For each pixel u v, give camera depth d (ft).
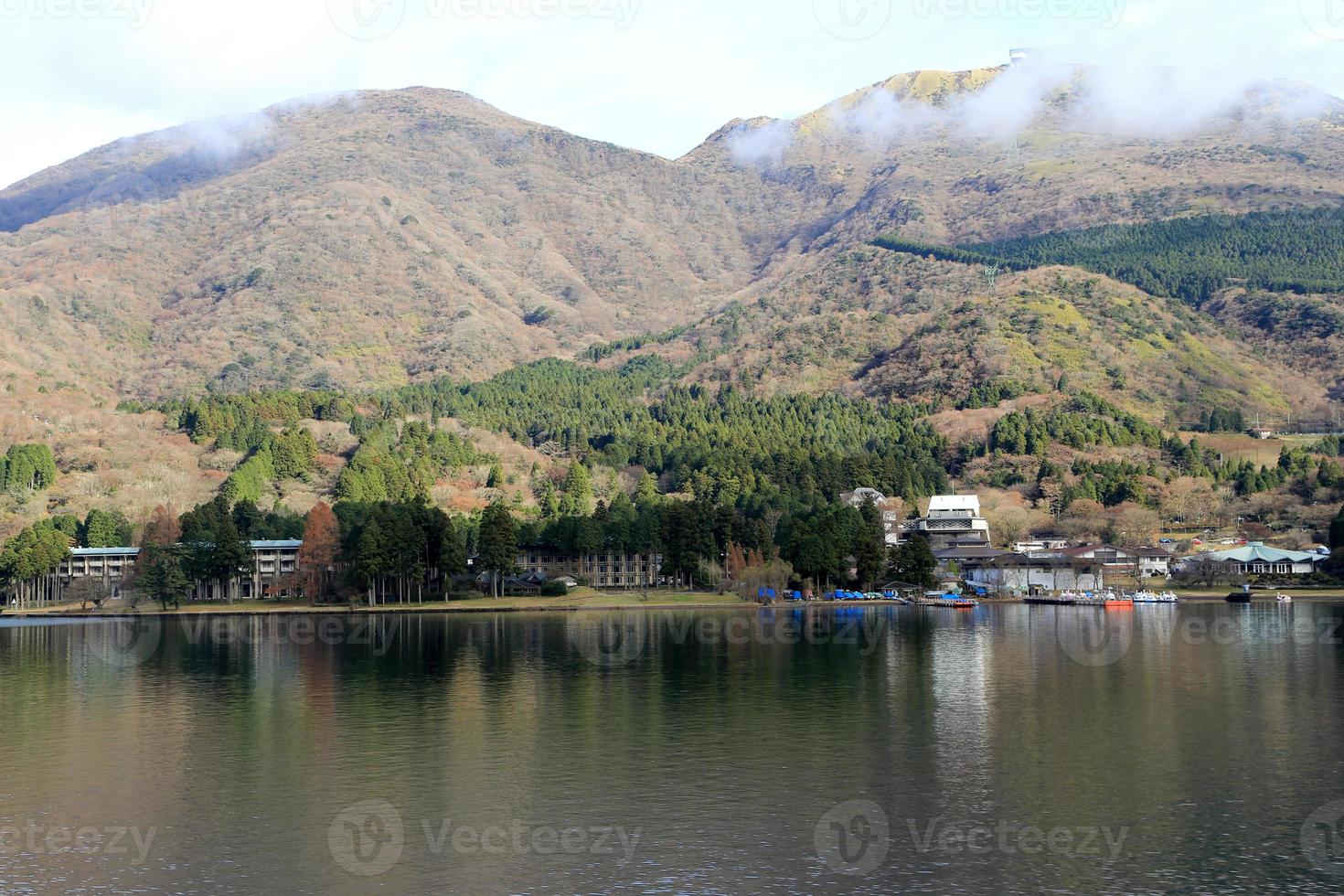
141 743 322.34
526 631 621.72
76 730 342.64
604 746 312.50
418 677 441.68
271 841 234.99
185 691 415.03
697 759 297.12
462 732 332.19
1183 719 344.90
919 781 274.57
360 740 323.78
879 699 381.40
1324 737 318.65
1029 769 285.23
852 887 209.26
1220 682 414.21
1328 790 265.34
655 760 296.51
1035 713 355.15
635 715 355.77
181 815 253.24
